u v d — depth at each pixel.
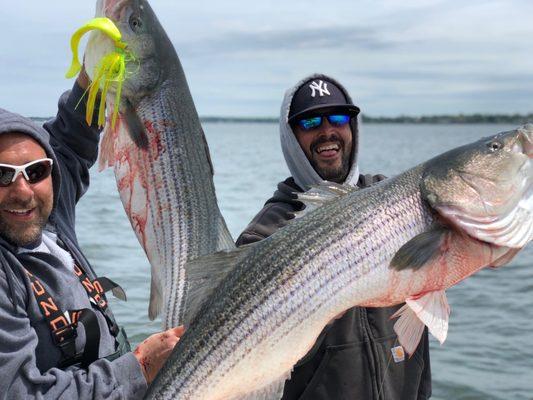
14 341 1.03
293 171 1.47
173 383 1.07
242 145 24.97
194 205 1.21
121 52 1.15
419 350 1.35
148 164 1.18
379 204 1.07
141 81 1.17
